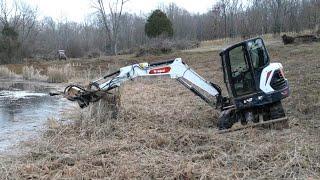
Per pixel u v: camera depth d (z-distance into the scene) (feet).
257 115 36.40
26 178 26.20
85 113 41.65
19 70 126.93
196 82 38.60
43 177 25.96
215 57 108.99
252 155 27.89
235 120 36.50
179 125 38.78
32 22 233.76
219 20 194.39
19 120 47.57
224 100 38.37
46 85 87.61
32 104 59.98
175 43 144.56
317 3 142.10
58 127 39.42
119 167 26.99
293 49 94.89
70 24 272.72
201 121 39.83
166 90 63.16
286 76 63.77
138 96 57.47
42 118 48.42
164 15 164.76
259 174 25.39
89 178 25.71
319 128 34.22
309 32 129.39
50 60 165.48
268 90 35.06
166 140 32.81
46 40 245.45
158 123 39.58
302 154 27.45
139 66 39.40
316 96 45.80
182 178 25.16
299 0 182.80
